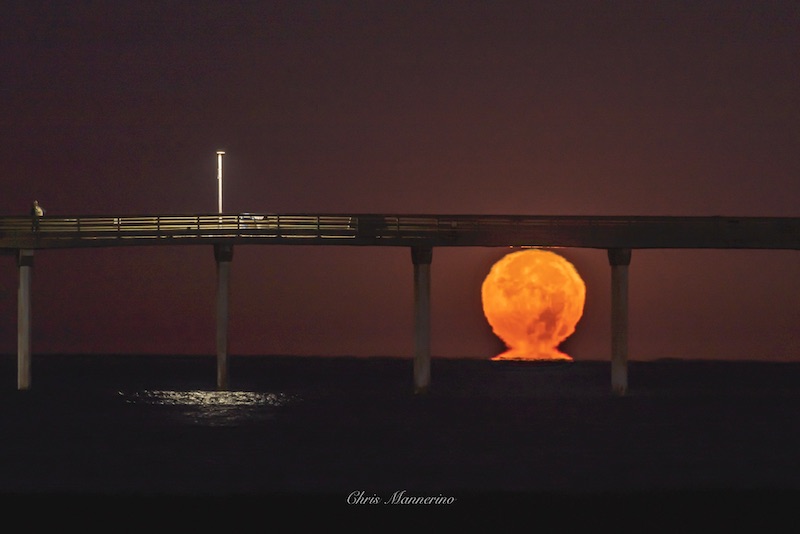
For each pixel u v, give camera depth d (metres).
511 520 180.38
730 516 182.38
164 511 183.38
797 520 180.50
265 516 181.50
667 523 178.88
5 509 183.88
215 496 193.00
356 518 180.88
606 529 175.75
